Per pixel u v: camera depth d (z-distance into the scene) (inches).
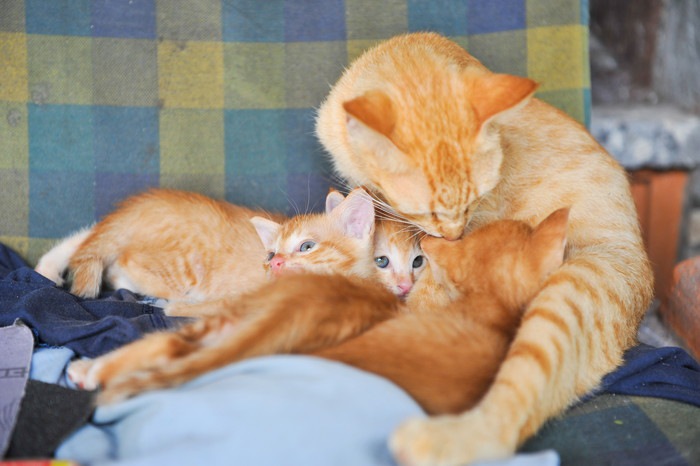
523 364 23.5
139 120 33.8
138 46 33.6
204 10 33.9
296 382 22.5
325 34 34.4
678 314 37.7
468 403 23.2
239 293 30.7
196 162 34.3
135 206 32.6
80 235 33.0
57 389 24.5
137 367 23.9
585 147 31.2
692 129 44.6
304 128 34.6
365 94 28.5
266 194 34.7
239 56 34.2
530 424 23.4
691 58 46.7
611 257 28.4
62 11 33.0
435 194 28.5
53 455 22.8
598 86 48.4
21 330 26.8
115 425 23.5
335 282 25.2
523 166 30.7
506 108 27.6
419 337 24.0
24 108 33.0
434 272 28.0
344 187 34.1
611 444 24.8
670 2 46.9
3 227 33.3
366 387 22.5
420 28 34.4
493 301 26.0
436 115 28.5
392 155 28.0
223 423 21.7
